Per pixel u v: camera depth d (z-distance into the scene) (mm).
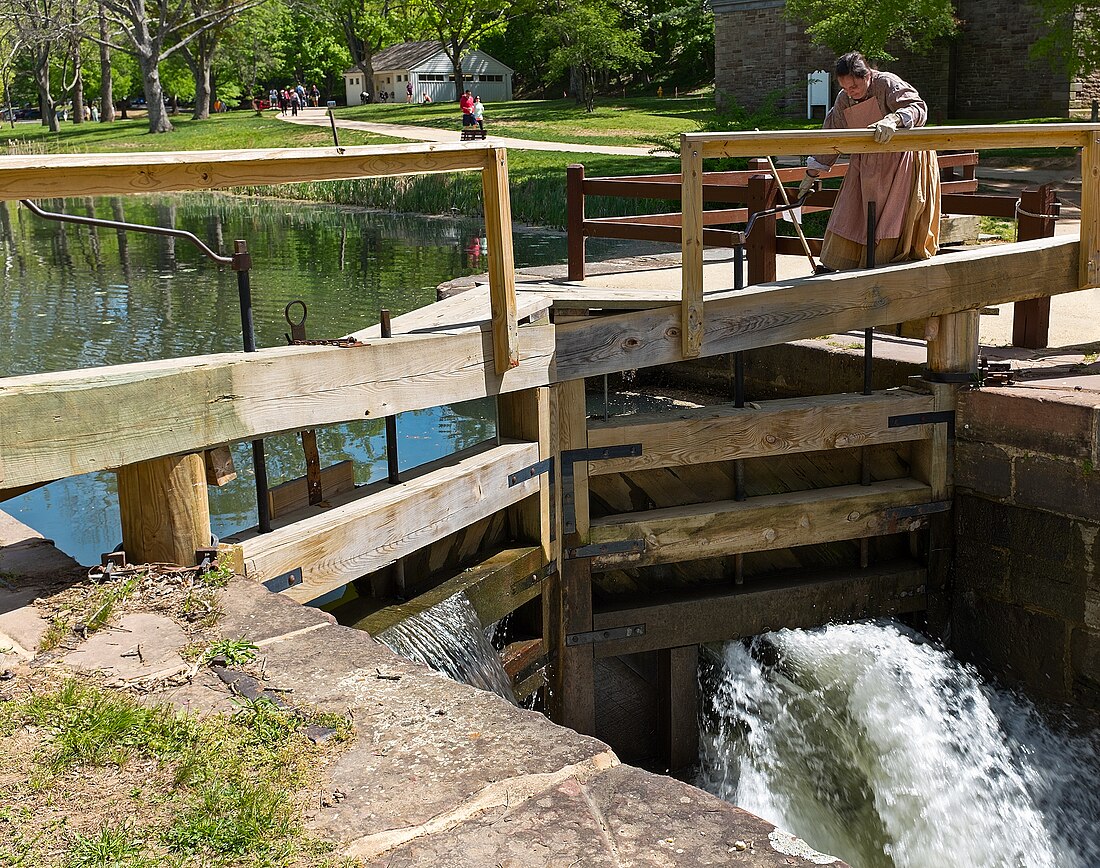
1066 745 6457
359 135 46594
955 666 6918
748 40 38188
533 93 74438
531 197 24812
